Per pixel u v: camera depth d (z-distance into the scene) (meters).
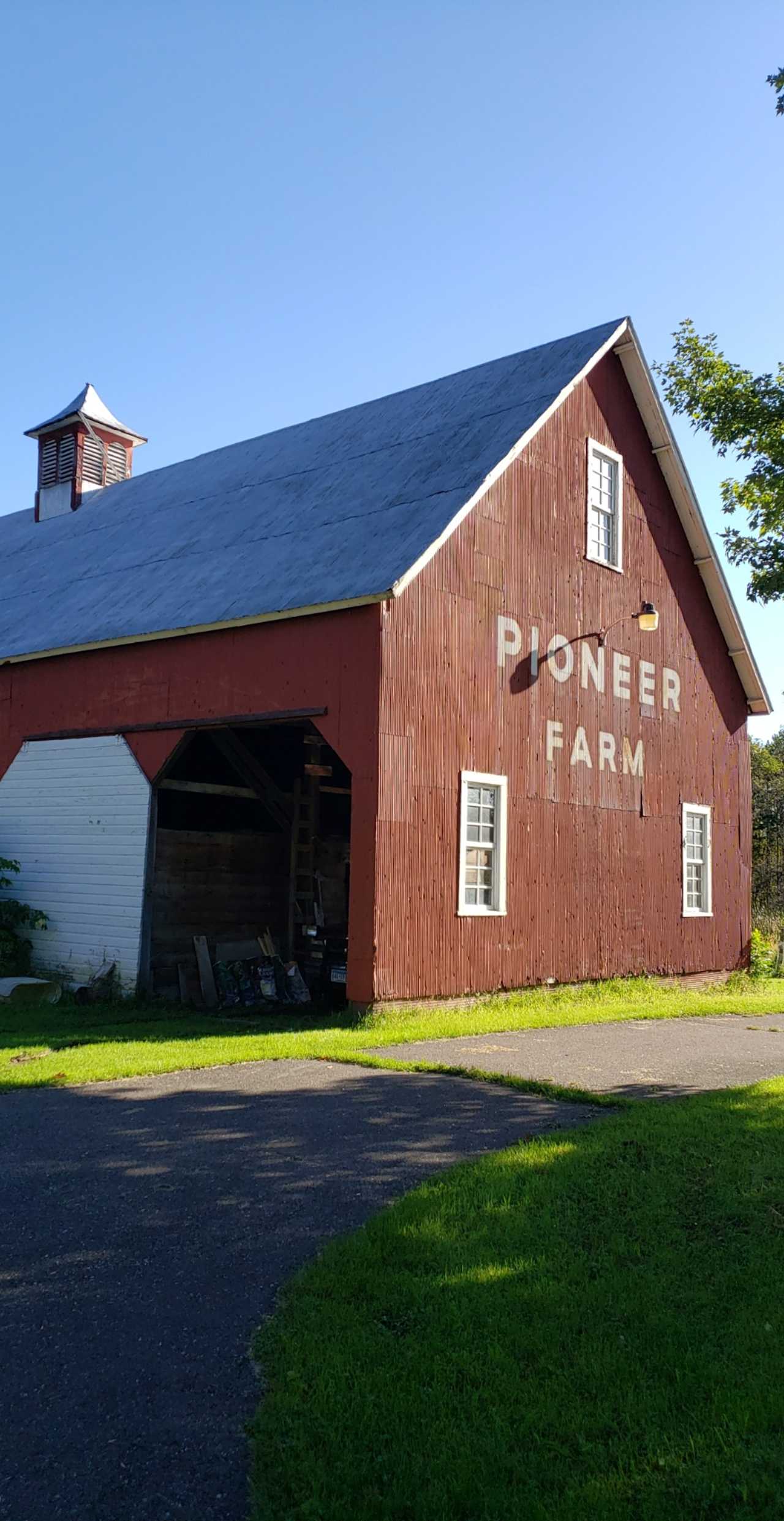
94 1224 5.93
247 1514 3.59
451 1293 5.01
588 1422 4.06
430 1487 3.67
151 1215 6.06
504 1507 3.59
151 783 15.87
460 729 14.55
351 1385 4.28
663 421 19.38
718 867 21.03
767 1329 4.78
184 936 16.94
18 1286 5.18
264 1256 5.50
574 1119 8.23
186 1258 5.48
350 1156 7.13
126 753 16.28
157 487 24.17
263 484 19.88
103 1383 4.34
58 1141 7.45
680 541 20.48
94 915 16.52
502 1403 4.17
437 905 14.01
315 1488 3.67
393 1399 4.17
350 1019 12.93
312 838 18.56
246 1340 4.67
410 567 13.38
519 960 15.52
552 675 16.62
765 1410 4.16
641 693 18.92
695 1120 8.00
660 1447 3.94
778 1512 3.61
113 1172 6.80
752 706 22.22
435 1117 8.17
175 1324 4.80
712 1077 10.19
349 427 20.45
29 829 17.78
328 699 13.63
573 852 16.86
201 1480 3.76
